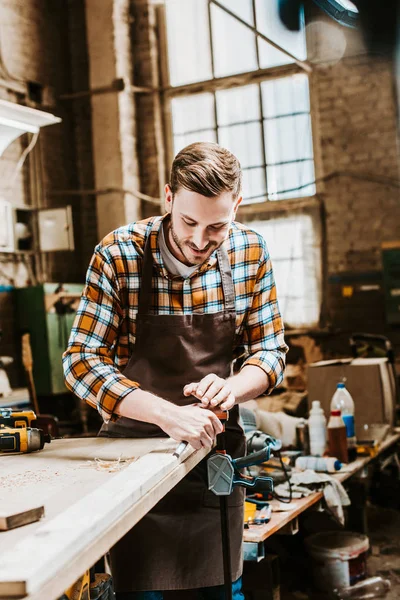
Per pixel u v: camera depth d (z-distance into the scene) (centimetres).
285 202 628
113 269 164
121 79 643
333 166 612
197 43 664
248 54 643
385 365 427
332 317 608
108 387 152
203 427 140
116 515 98
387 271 566
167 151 677
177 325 168
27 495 115
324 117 614
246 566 248
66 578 80
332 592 306
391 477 455
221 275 171
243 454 180
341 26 596
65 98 659
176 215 150
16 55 611
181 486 167
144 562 165
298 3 439
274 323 177
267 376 166
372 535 391
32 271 604
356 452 353
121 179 648
